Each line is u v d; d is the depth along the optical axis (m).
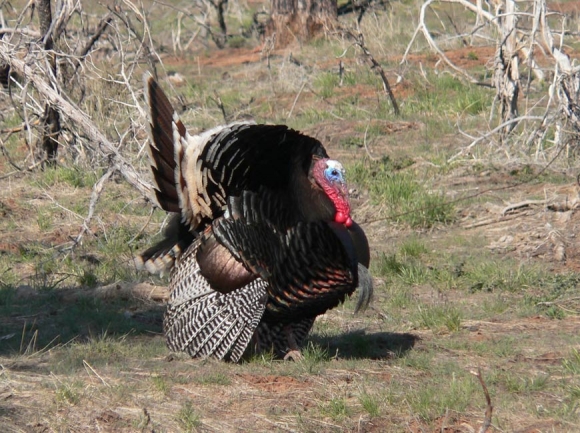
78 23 44.41
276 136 16.39
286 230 16.59
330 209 16.69
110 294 22.19
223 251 16.86
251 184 16.70
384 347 18.98
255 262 16.69
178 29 71.44
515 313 21.33
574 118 33.25
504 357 18.27
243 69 60.94
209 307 17.08
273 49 67.00
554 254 25.69
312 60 59.44
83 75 35.41
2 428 14.25
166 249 18.02
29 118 37.62
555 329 20.12
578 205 28.69
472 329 20.23
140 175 28.89
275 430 14.68
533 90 45.81
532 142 35.34
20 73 31.91
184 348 17.38
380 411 15.34
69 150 35.41
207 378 16.47
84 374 16.62
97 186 27.06
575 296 22.31
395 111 44.94
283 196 16.62
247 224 16.66
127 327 19.94
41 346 18.50
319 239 16.55
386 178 32.41
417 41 61.69
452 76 50.12
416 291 23.31
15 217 29.69
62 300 22.08
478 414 15.30
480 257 25.73
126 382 16.17
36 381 16.16
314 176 16.75
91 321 20.33
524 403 15.75
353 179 33.34
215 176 16.52
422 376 17.16
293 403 15.65
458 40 60.34
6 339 18.91
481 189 31.89
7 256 25.86
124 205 30.52
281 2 67.06
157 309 21.59
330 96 48.91
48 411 14.91
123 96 36.66
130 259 25.69
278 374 16.97
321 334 19.75
